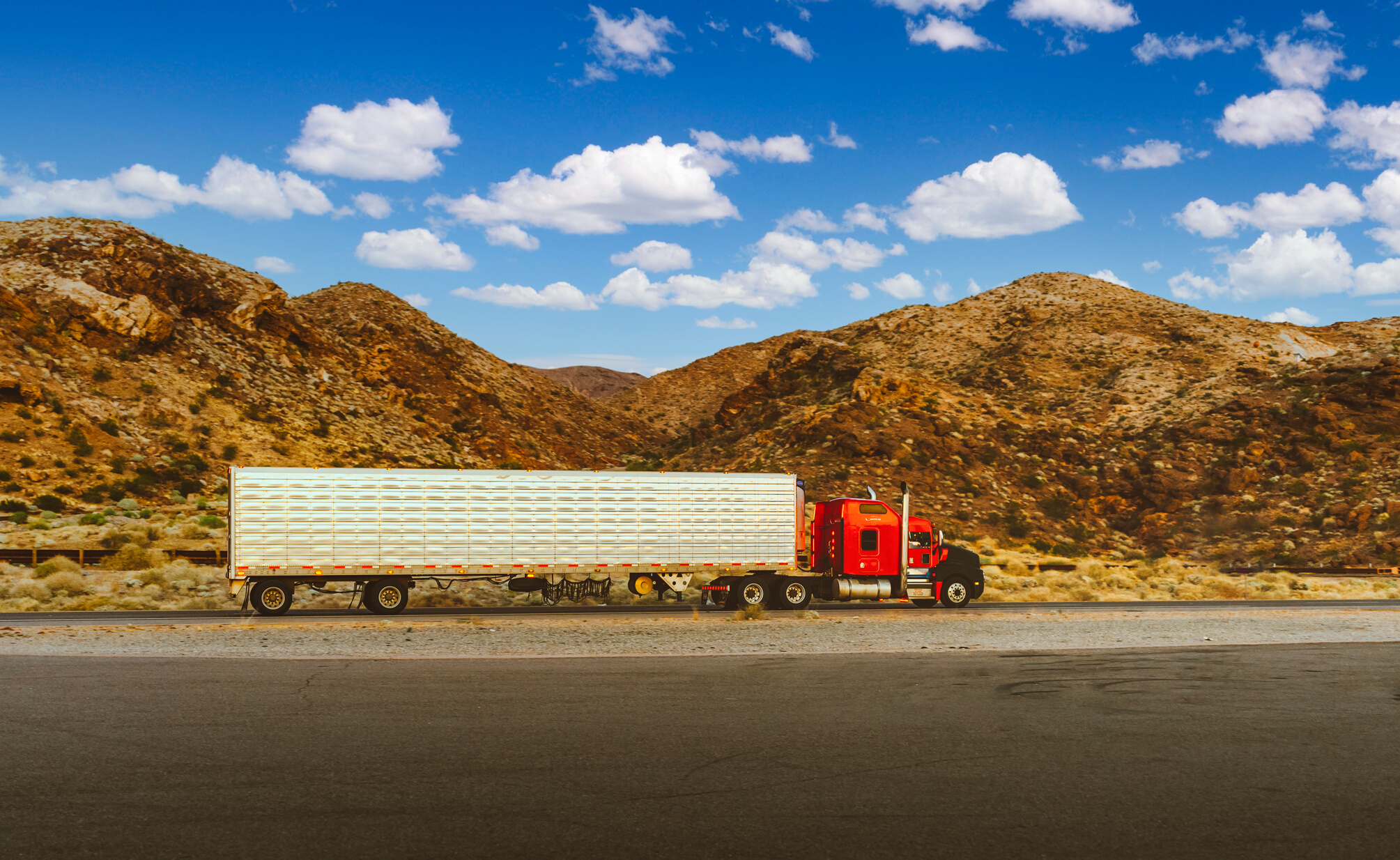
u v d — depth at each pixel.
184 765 8.15
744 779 7.84
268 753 8.55
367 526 24.53
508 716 10.30
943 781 7.87
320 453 73.06
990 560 47.03
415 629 19.48
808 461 75.62
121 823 6.57
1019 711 10.98
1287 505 64.19
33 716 10.12
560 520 26.05
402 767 8.12
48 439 57.12
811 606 29.27
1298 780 8.02
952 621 22.47
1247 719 10.66
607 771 8.03
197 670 13.47
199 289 84.19
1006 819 6.86
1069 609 27.44
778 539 27.69
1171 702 11.69
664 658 15.20
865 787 7.64
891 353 114.25
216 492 59.59
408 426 92.62
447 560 25.09
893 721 10.27
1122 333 104.44
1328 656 16.30
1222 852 6.22
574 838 6.34
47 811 6.84
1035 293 124.25
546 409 120.94
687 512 27.03
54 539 38.44
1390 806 7.28
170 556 34.12
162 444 63.44
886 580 27.94
